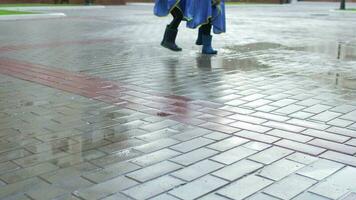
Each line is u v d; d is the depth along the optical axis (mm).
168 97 6082
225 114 5281
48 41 12375
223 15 9898
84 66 8445
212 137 4504
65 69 8148
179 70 8039
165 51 10555
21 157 4059
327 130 4684
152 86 6746
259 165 3807
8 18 20234
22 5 32594
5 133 4707
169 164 3859
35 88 6695
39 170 3770
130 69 8133
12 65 8578
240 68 8234
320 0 49594
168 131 4699
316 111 5383
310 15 26219
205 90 6461
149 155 4059
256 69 8133
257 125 4863
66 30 15641
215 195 3295
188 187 3426
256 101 5844
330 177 3568
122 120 5102
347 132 4621
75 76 7512
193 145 4289
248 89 6523
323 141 4359
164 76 7488
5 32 14820
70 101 5941
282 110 5430
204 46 10094
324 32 15586
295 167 3760
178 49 10227
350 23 20031
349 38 13609
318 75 7559
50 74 7703
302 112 5344
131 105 5715
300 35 14539
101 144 4352
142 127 4844
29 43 11898
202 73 7746
